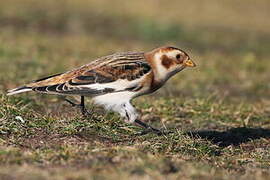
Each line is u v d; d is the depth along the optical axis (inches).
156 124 523.8
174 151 401.1
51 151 367.6
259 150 446.3
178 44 1111.6
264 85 778.2
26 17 1128.2
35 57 790.5
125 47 991.0
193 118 548.4
